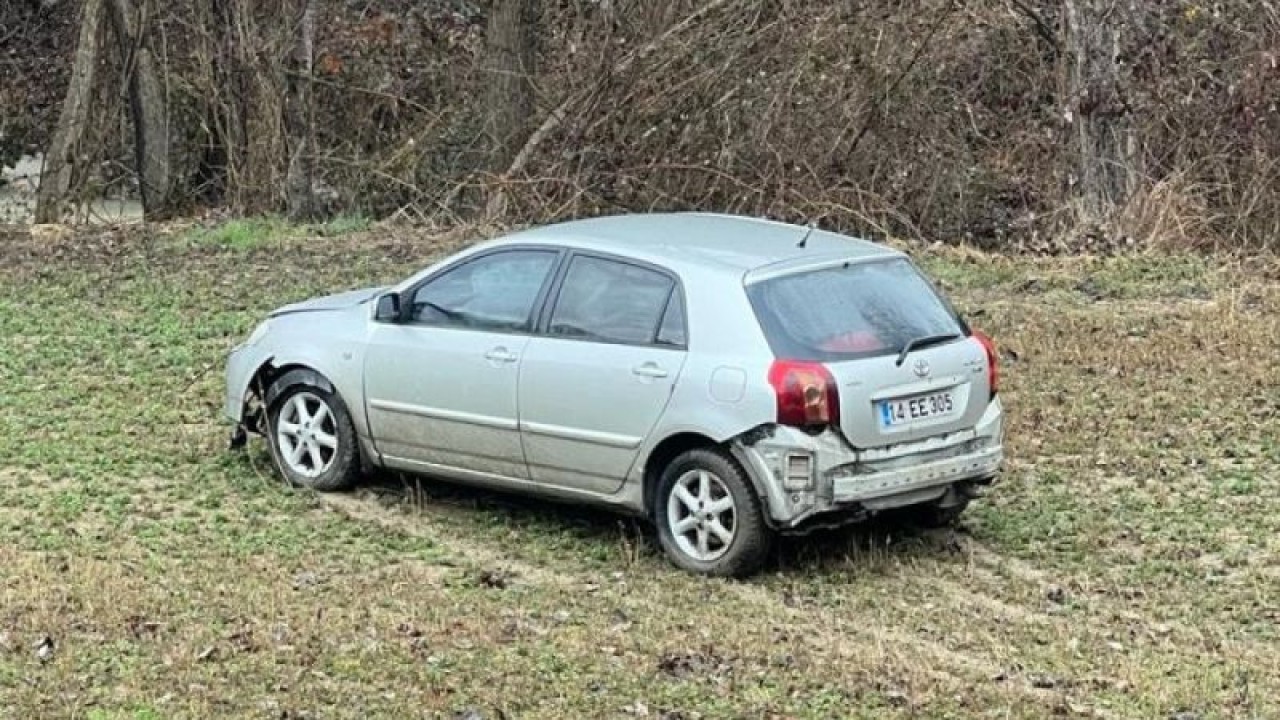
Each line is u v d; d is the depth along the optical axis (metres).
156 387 13.26
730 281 9.45
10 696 7.61
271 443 11.10
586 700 7.77
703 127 20.98
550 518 10.49
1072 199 19.33
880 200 20.39
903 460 9.42
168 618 8.64
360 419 10.70
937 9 20.59
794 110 20.78
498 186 21.27
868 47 20.61
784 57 20.81
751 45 20.86
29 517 10.32
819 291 9.54
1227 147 19.48
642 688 7.91
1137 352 14.30
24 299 16.50
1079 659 8.45
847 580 9.55
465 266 10.40
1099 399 13.02
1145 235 18.78
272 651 8.23
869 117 20.61
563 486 9.96
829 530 10.26
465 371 10.17
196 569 9.46
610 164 21.23
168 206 23.11
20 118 27.05
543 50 22.55
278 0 22.48
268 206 22.34
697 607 9.06
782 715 7.65
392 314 10.55
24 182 25.48
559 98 21.67
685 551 9.60
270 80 22.38
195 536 10.06
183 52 22.95
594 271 9.90
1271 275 17.58
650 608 9.04
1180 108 19.67
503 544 10.08
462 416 10.22
